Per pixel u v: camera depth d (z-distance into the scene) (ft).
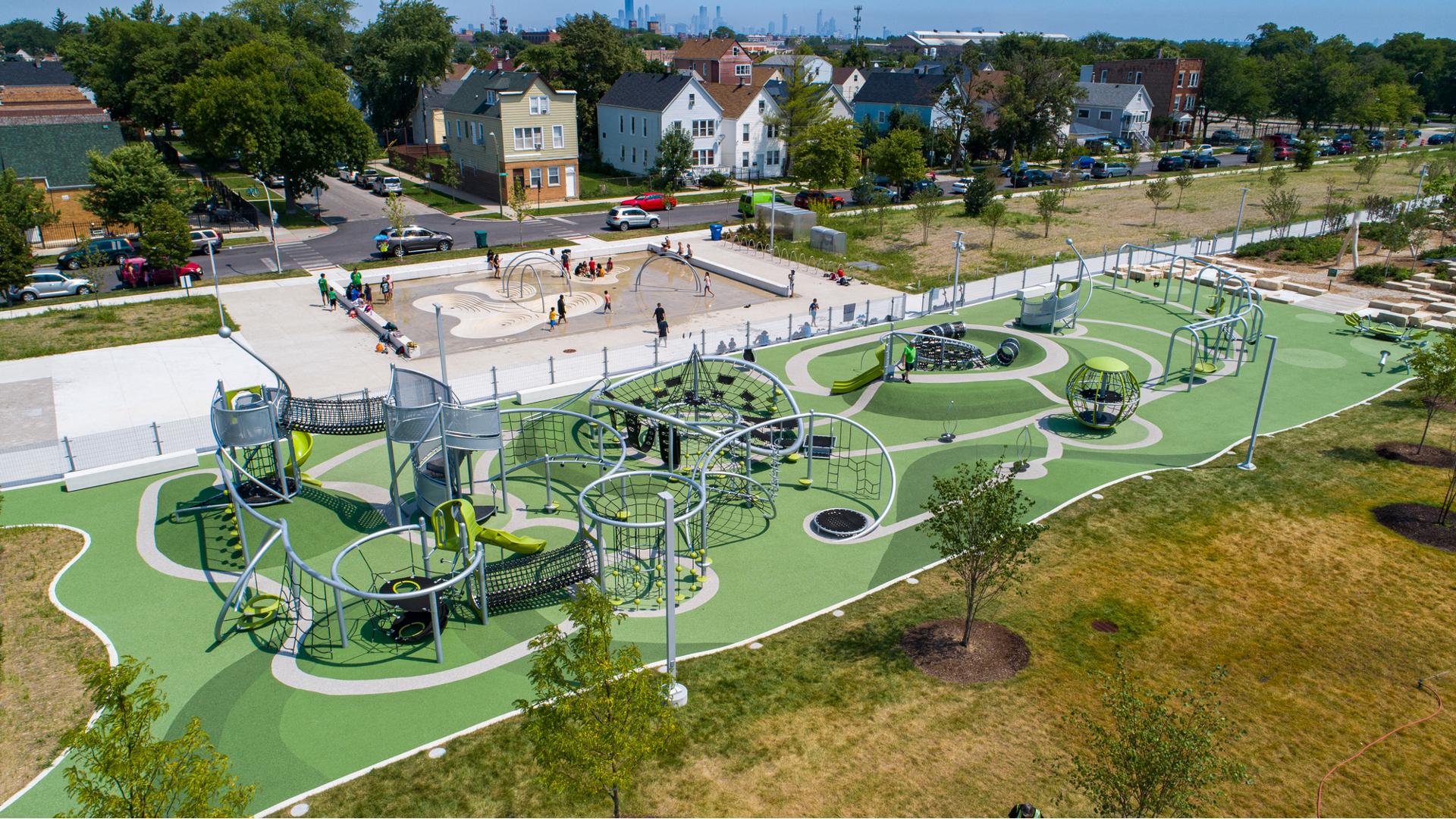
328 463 101.19
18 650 68.44
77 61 410.52
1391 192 252.01
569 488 96.43
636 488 96.53
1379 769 55.01
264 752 57.67
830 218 237.45
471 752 57.41
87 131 222.07
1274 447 103.35
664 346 140.26
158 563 80.84
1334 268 175.42
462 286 176.86
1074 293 146.20
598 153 327.47
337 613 68.39
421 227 224.33
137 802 37.35
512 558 80.59
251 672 65.98
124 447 102.83
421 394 87.40
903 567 80.33
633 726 45.98
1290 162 322.14
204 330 144.15
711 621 72.13
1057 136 324.39
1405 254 181.98
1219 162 329.93
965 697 61.62
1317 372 126.93
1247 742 57.31
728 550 83.51
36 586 76.89
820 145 246.47
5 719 60.85
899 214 243.81
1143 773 43.21
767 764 55.42
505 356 135.13
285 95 224.94
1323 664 65.16
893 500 92.73
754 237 214.48
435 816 52.08
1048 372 128.16
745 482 94.43
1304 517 86.89
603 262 198.80
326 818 52.03
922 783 53.78
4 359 129.70
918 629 70.13
